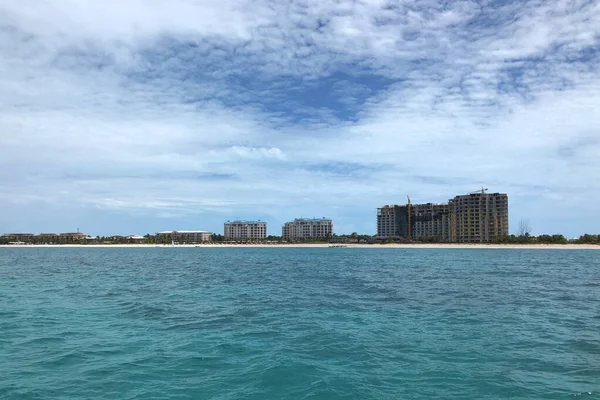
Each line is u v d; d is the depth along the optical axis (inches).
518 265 3230.8
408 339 820.6
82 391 542.3
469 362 667.4
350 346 765.9
